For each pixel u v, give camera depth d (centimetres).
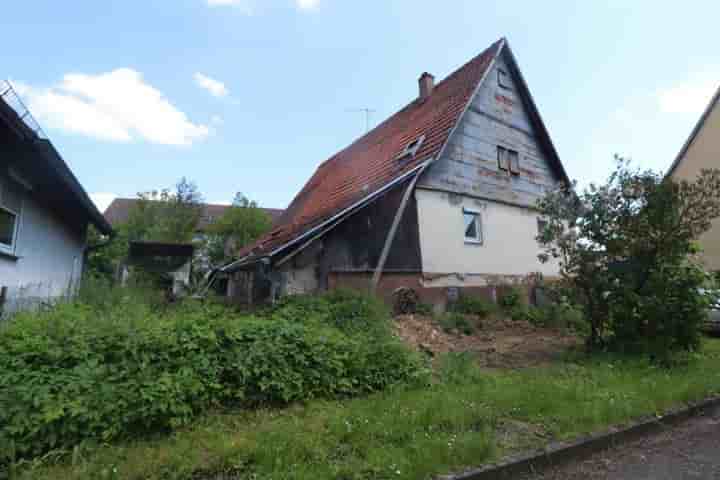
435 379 523
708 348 806
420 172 1103
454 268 1153
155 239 2559
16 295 629
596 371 583
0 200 607
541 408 430
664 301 672
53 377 321
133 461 293
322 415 391
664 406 466
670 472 335
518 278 1308
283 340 452
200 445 324
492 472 312
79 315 433
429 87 1630
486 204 1288
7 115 457
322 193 1664
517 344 809
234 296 1362
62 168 652
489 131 1355
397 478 286
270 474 285
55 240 918
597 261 726
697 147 2075
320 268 1002
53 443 296
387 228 1076
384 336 590
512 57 1448
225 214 2769
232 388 398
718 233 1852
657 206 675
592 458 364
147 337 381
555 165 1559
